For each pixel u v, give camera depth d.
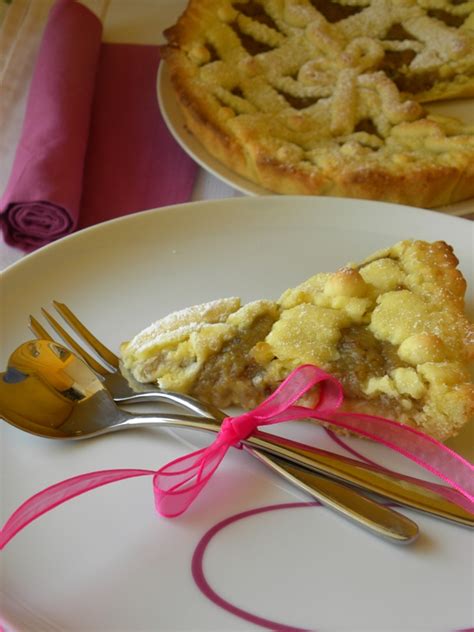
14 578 0.32
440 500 0.34
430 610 0.32
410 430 0.36
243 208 0.45
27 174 0.46
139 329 0.41
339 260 0.44
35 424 0.36
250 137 0.49
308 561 0.33
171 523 0.34
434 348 0.36
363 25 0.59
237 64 0.55
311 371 0.35
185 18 0.57
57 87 0.52
